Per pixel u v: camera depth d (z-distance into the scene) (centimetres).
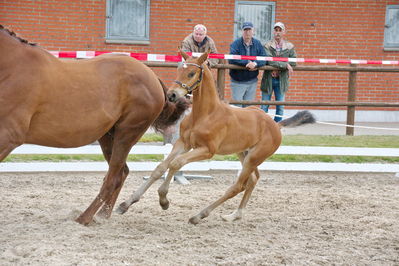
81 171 970
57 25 1504
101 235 596
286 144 1168
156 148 962
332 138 1280
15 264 496
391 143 1225
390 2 1638
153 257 530
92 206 646
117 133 659
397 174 1039
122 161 664
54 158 1038
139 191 653
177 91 636
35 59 569
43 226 620
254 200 825
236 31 1592
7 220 651
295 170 1028
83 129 607
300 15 1609
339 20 1620
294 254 561
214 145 655
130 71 646
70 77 594
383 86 1666
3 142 549
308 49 1620
